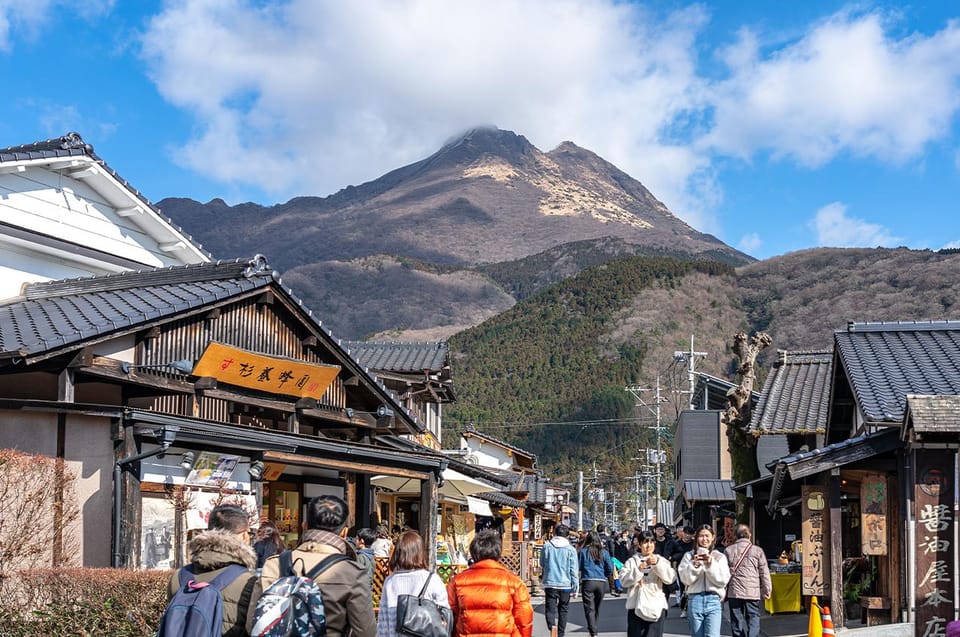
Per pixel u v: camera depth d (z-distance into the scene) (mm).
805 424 24406
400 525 24031
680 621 19328
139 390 14156
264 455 14141
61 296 15805
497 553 8344
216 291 14430
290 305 16094
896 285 125625
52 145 18672
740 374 27000
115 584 9438
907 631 14742
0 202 17422
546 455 96125
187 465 12992
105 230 19875
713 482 40656
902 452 15219
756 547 13203
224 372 14320
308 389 16172
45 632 9398
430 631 6965
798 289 134375
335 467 15367
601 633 17828
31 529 10344
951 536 14227
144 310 13312
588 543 16438
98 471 11969
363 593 6055
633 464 89875
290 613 5637
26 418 11914
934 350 18438
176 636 5328
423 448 20203
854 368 17875
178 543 12680
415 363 29266
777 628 17484
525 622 8242
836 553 15422
